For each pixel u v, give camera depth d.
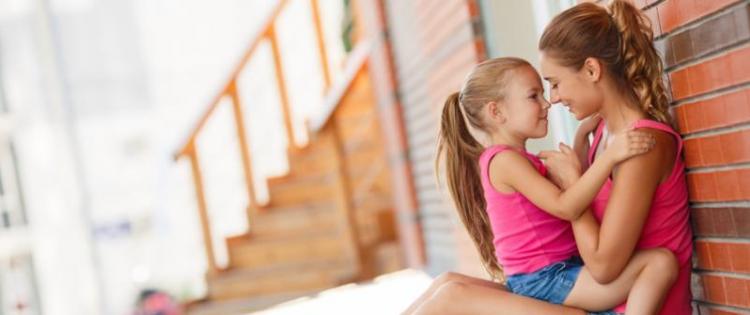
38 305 13.49
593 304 2.52
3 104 13.74
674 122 2.64
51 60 14.16
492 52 4.79
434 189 6.37
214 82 15.23
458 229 5.71
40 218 13.64
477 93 2.70
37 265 13.53
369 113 8.41
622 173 2.42
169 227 15.05
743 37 2.27
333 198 8.66
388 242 8.23
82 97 15.23
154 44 15.41
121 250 14.87
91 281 13.86
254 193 8.86
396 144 7.22
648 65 2.54
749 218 2.37
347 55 9.03
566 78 2.53
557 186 2.61
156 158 15.29
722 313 2.58
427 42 5.87
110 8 15.34
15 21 14.05
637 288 2.43
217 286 8.62
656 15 2.66
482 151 2.86
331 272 8.30
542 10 4.12
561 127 4.08
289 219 8.70
